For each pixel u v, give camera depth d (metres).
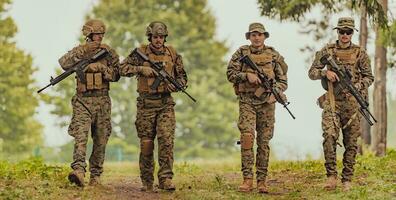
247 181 21.41
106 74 20.83
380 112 41.81
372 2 33.31
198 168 33.38
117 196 20.25
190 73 110.81
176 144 106.94
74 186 20.78
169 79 20.91
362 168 26.08
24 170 24.72
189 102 108.25
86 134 20.77
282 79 21.36
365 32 40.78
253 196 20.58
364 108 21.16
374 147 42.03
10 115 93.06
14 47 95.06
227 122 108.00
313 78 21.30
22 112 93.38
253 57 21.14
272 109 21.42
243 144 21.22
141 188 21.70
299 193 21.19
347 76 20.97
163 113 21.16
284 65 21.44
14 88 93.25
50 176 23.80
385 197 19.56
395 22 38.41
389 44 39.25
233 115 108.62
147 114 21.12
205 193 20.84
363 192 19.98
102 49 20.97
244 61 21.05
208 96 108.19
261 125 21.44
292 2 39.31
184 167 33.56
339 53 21.09
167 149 21.20
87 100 20.86
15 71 93.62
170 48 21.25
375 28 40.59
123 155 101.62
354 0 33.41
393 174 23.81
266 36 21.33
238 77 21.05
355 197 19.75
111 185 23.12
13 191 19.47
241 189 21.39
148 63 20.89
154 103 21.08
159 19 110.12
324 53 21.17
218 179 23.94
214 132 108.38
